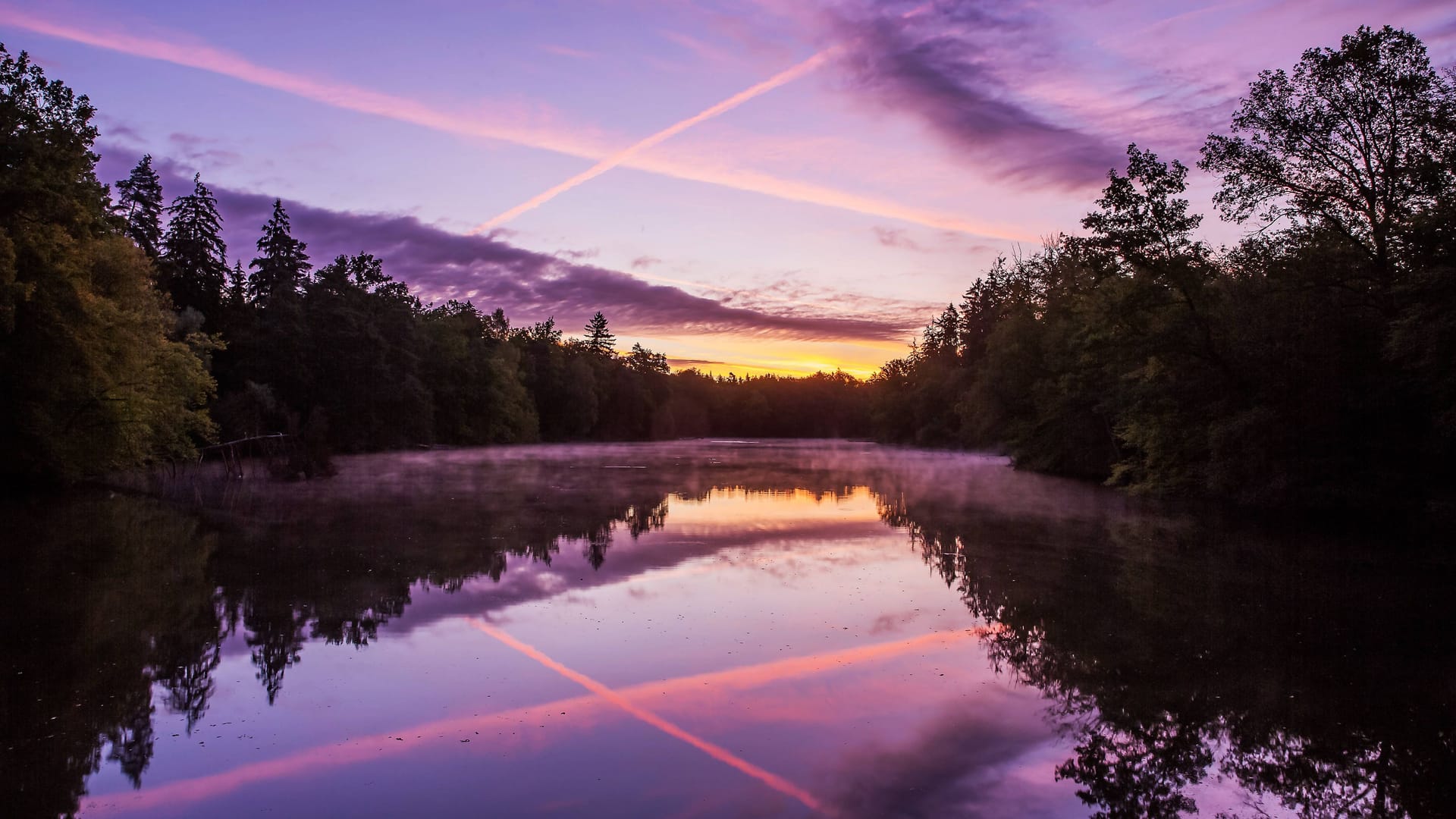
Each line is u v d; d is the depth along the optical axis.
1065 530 22.05
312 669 9.64
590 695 8.81
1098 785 6.84
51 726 7.90
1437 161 20.66
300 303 61.44
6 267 20.11
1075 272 42.94
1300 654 10.71
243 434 46.84
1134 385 31.12
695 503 28.84
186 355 33.66
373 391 63.72
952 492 34.16
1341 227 22.64
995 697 8.90
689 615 12.23
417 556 17.00
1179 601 13.57
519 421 92.44
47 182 22.84
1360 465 21.95
